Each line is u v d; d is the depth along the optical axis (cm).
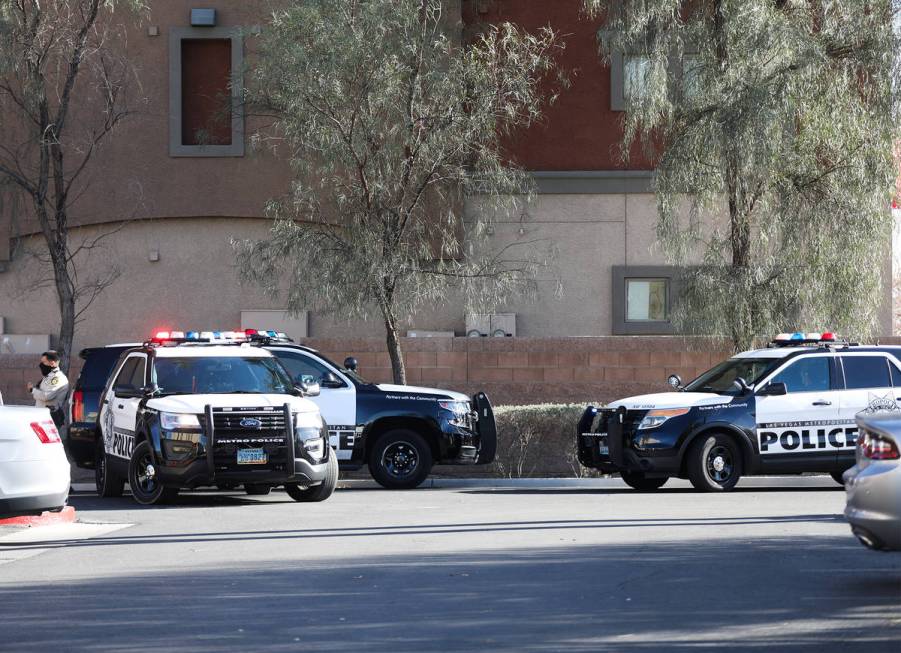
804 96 3944
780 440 3312
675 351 4519
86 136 4806
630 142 4331
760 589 1700
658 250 4934
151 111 4888
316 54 3884
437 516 2677
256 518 2675
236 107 4344
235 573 1902
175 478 2873
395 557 2039
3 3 3928
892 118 3947
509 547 2139
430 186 4222
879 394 3369
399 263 3972
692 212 4181
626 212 4950
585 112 4966
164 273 4928
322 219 4312
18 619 1563
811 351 3394
